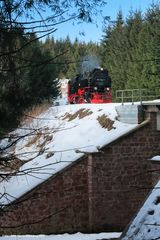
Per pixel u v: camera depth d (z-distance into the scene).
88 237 33.88
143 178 40.44
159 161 35.72
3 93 8.51
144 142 40.91
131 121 41.28
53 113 50.69
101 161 39.22
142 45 80.56
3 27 7.96
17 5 7.98
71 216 38.34
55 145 41.50
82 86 62.12
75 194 38.56
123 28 94.31
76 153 39.09
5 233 35.12
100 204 39.03
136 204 40.12
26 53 8.37
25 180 37.56
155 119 41.22
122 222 39.66
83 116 46.78
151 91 72.50
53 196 37.53
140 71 79.00
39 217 36.78
